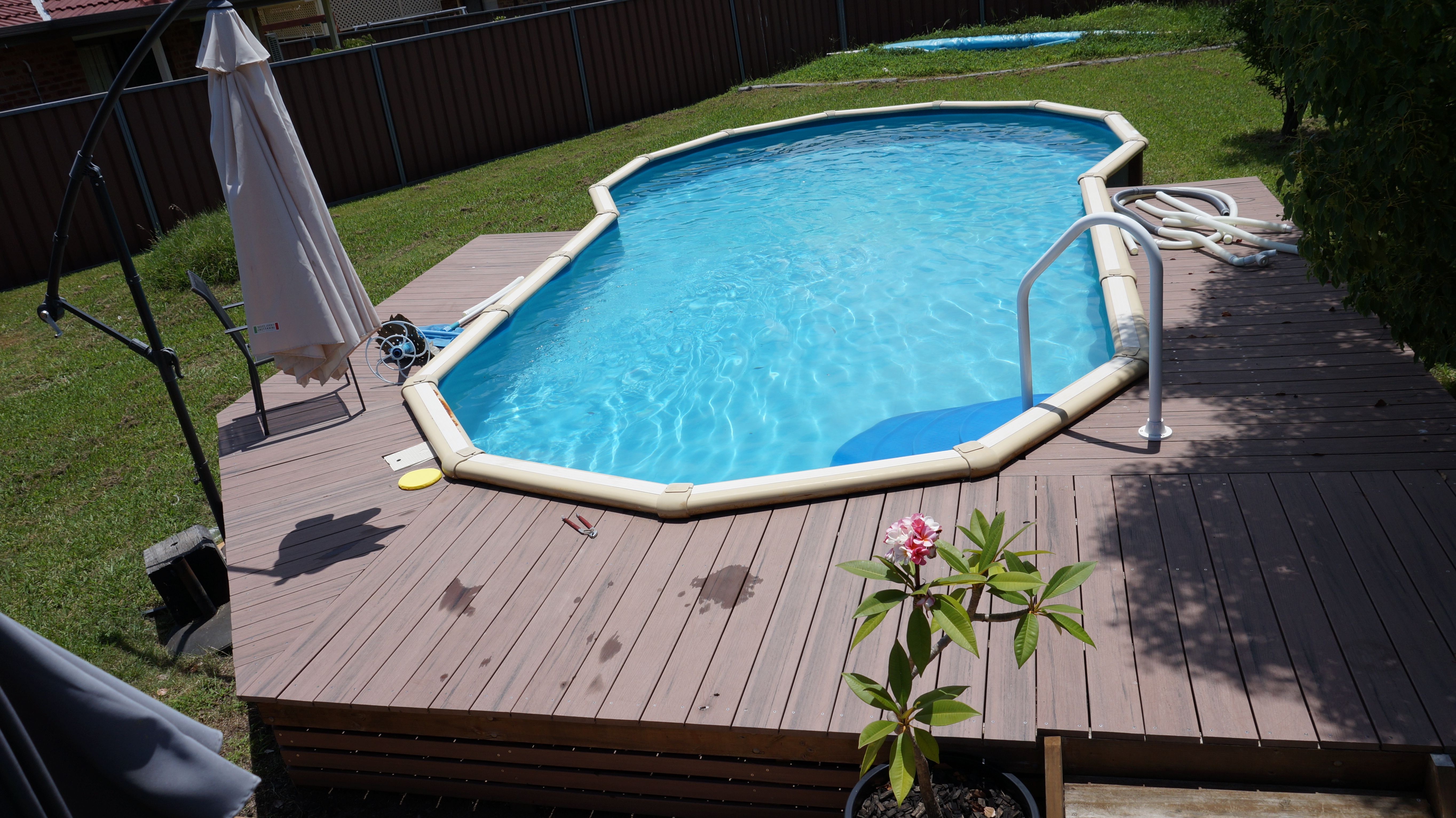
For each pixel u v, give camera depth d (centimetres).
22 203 1327
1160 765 349
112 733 277
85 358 1012
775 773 388
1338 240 505
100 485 749
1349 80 445
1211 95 1355
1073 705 357
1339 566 405
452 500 572
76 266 1380
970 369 759
